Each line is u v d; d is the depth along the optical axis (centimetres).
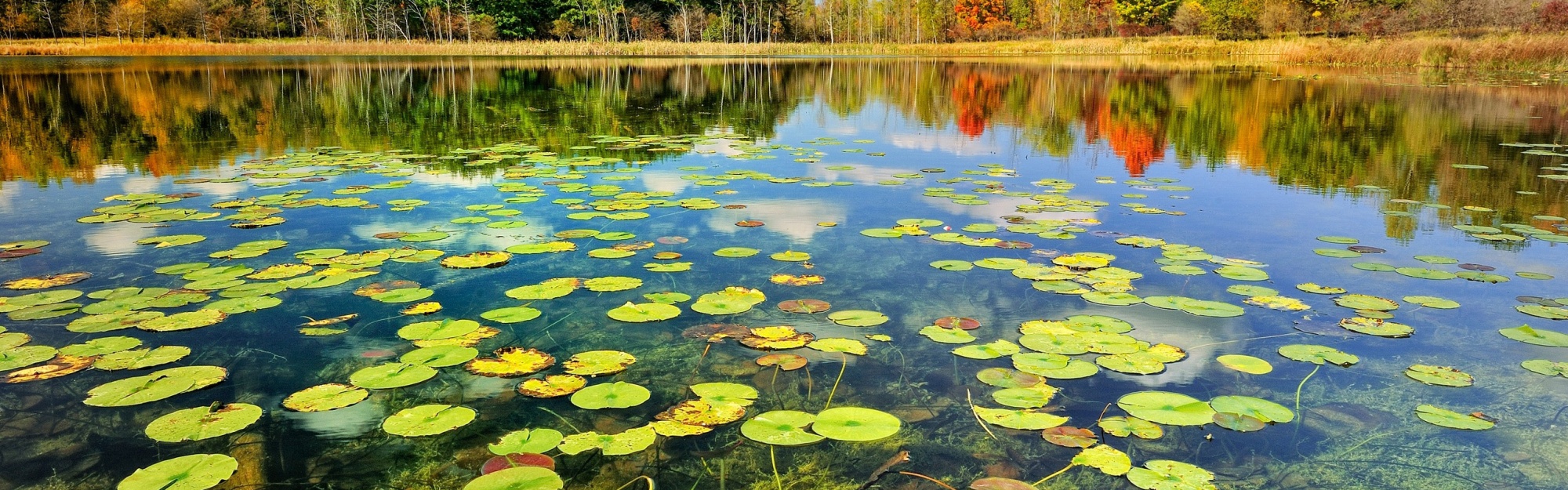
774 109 1260
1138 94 1461
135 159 693
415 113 1141
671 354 265
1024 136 899
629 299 321
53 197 521
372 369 241
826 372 253
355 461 200
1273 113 1109
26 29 3597
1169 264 366
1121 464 194
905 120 1086
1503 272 364
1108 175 631
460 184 577
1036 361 253
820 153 761
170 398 232
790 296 326
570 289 322
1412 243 417
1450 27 2866
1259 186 583
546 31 4869
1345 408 231
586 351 267
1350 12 3172
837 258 383
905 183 586
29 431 212
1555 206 509
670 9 5128
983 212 487
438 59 3183
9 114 1044
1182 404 225
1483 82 1611
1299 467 200
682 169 652
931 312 309
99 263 363
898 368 256
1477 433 219
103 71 2030
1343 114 1071
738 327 289
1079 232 435
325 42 3997
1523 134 870
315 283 328
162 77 1844
